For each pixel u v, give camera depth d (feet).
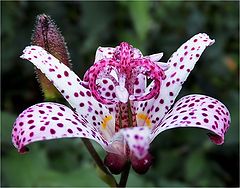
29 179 0.78
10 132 0.79
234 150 0.95
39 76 0.62
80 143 0.84
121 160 0.58
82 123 0.58
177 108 0.59
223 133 0.56
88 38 0.93
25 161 0.79
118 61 0.59
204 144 0.93
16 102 0.98
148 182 0.81
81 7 0.94
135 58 0.59
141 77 0.62
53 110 0.57
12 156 0.79
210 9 1.06
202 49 0.61
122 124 0.60
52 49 0.61
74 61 0.94
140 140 0.51
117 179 0.78
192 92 1.02
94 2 0.93
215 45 1.04
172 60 0.62
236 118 0.92
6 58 0.93
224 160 0.96
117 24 0.94
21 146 0.55
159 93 0.60
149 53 0.99
